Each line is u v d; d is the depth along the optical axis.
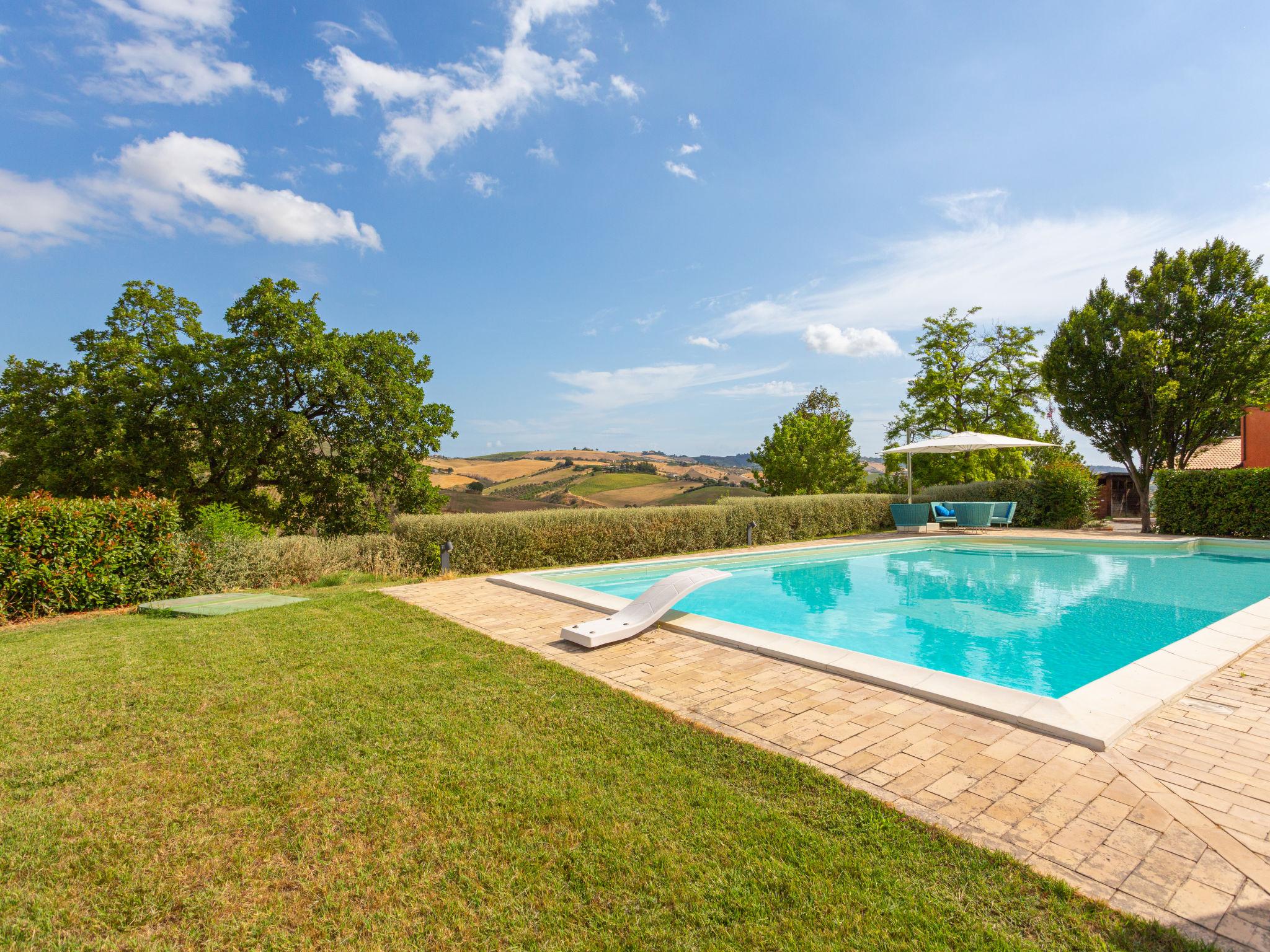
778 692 4.29
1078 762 3.13
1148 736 3.48
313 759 3.22
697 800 2.76
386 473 18.77
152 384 15.81
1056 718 3.57
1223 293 16.56
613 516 13.16
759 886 2.16
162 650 5.40
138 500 8.47
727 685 4.46
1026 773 3.02
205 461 17.06
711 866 2.28
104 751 3.33
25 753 3.31
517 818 2.62
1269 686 4.33
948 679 4.31
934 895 2.10
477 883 2.21
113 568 7.97
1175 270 16.95
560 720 3.74
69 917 2.04
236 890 2.20
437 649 5.43
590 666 4.98
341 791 2.88
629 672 4.80
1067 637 6.87
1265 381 16.27
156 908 2.10
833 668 4.73
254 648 5.48
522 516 11.96
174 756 3.27
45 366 15.80
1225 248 16.48
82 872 2.29
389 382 18.75
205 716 3.82
